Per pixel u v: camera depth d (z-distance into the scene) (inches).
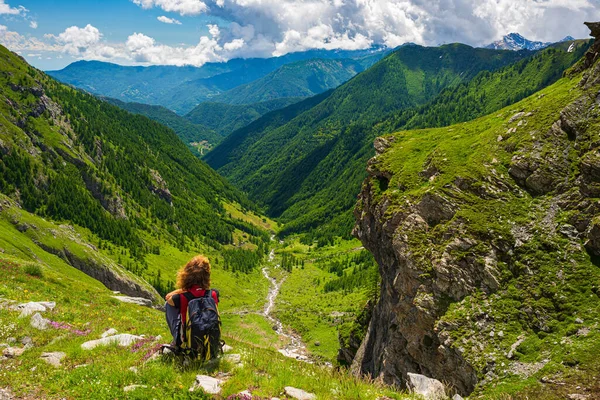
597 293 1085.1
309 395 378.0
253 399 346.3
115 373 373.7
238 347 544.4
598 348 927.0
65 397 344.5
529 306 1166.3
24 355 440.5
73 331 563.8
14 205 5255.9
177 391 348.5
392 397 426.9
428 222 1611.7
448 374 1232.2
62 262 4453.7
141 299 1742.1
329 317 5236.2
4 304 687.1
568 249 1233.4
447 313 1312.7
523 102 2076.8
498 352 1104.8
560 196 1390.3
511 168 1561.3
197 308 387.9
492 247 1369.3
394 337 1672.0
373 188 2113.7
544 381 907.4
